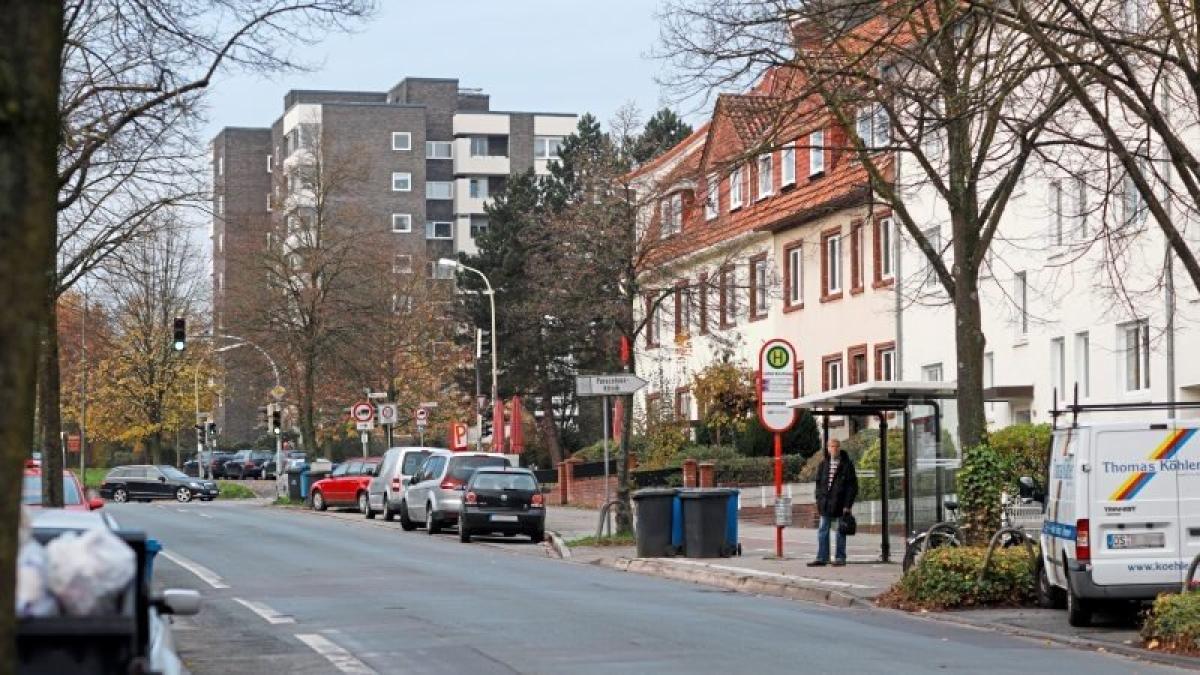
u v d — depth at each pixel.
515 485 37.47
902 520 35.28
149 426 89.81
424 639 16.98
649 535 30.45
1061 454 19.38
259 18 22.84
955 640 17.25
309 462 62.88
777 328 51.75
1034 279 37.28
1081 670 14.62
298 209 64.69
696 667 14.66
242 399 115.62
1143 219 28.12
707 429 51.47
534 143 129.88
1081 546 18.30
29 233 5.53
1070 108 24.62
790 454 46.94
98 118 24.77
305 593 22.83
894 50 20.20
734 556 30.06
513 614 19.69
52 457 26.52
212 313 79.25
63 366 86.75
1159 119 17.95
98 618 6.49
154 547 14.73
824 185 46.16
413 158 124.00
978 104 18.39
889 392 25.31
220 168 129.25
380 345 72.06
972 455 22.48
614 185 38.97
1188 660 15.37
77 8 22.62
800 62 21.06
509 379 78.25
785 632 17.81
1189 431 18.42
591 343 65.50
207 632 17.81
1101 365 34.69
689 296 42.06
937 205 41.06
